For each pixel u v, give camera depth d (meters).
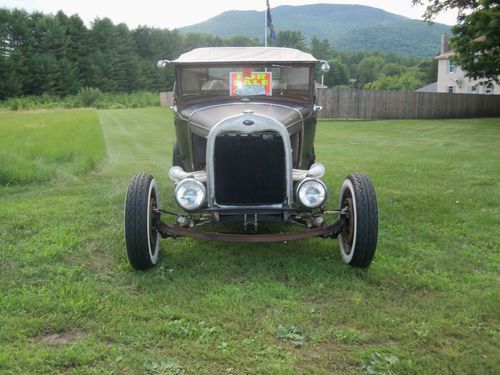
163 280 4.00
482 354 2.94
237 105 5.15
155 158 11.16
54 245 4.76
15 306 3.45
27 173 8.06
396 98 27.05
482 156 11.48
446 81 48.62
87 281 3.96
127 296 3.66
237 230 5.31
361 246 3.99
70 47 70.94
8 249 4.65
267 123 4.14
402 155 11.66
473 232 5.35
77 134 15.39
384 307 3.53
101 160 10.32
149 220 4.04
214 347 2.99
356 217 3.98
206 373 2.75
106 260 4.46
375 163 10.20
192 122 4.90
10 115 31.02
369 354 2.92
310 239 5.04
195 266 4.30
